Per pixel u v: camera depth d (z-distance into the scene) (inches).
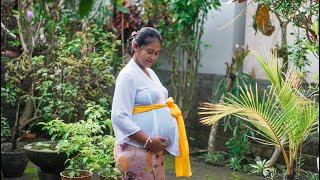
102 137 157.9
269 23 163.0
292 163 148.3
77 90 192.7
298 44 189.5
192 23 239.5
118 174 147.2
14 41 238.5
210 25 252.4
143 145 109.4
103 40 234.2
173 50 249.6
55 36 226.4
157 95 112.5
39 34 230.7
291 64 211.2
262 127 144.3
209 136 243.4
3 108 256.7
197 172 203.3
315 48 144.3
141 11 265.3
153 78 116.7
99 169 146.6
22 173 190.4
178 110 116.6
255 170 199.8
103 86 200.7
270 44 224.5
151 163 111.1
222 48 246.7
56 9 223.1
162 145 110.6
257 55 152.3
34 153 161.9
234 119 224.5
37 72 193.6
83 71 197.6
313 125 146.3
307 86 187.6
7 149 189.9
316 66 205.6
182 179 191.9
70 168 151.9
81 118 197.8
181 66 251.9
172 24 240.5
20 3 211.6
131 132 107.4
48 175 165.3
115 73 247.0
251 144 225.8
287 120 141.6
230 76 217.9
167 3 249.3
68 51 195.8
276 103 144.6
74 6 151.4
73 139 148.3
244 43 238.1
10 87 194.5
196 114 255.3
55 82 194.1
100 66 197.8
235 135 218.1
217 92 227.3
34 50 237.5
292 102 140.2
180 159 116.8
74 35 234.7
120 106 107.7
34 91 224.4
